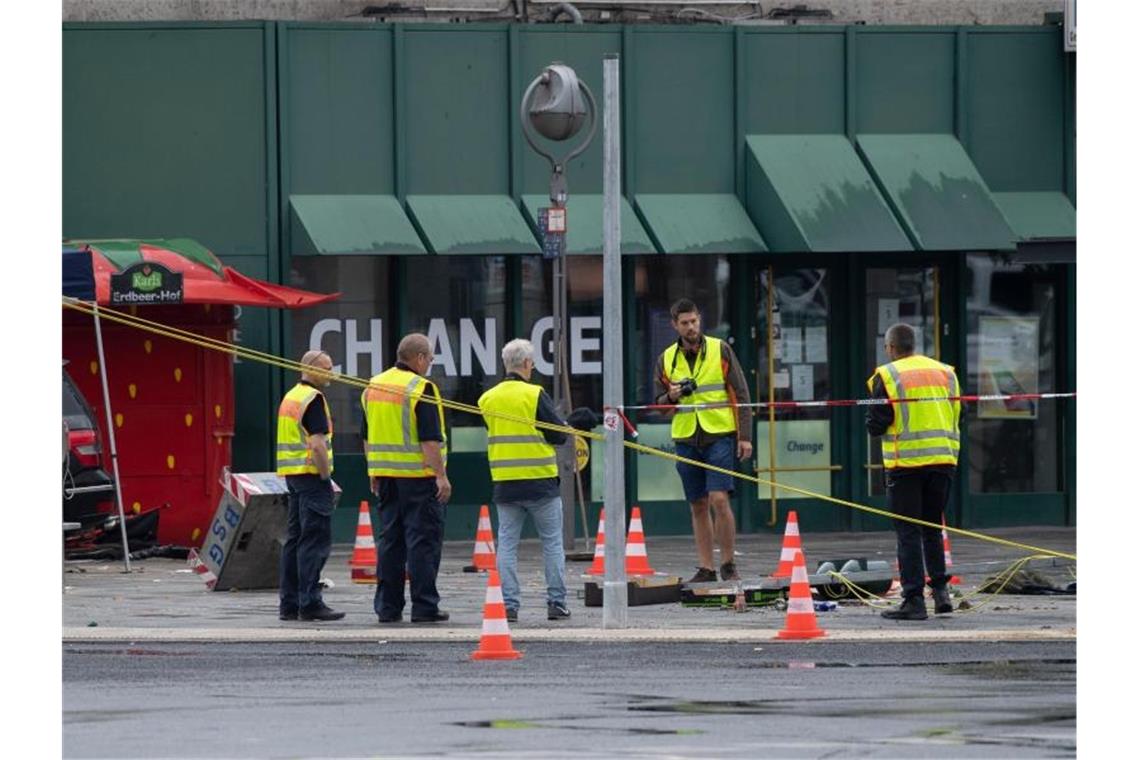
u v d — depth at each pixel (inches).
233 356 3280.0
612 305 2218.3
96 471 2984.7
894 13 3747.5
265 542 2640.3
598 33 3533.5
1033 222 3641.7
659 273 3587.6
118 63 3390.7
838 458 3661.4
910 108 3644.2
